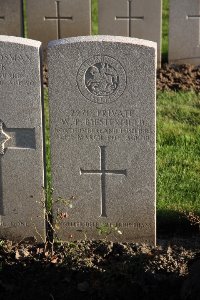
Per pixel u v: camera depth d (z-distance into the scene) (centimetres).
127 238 280
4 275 263
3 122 268
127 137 269
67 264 264
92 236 280
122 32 485
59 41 261
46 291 258
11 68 262
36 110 266
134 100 264
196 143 373
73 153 271
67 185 274
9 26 486
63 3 484
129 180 274
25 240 281
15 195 276
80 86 263
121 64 261
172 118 405
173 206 308
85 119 267
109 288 256
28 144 271
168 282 257
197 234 295
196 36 488
